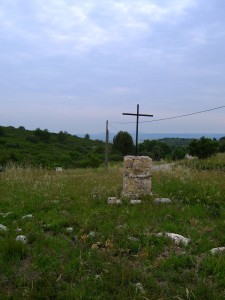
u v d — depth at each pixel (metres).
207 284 4.71
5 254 5.68
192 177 12.68
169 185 11.47
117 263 5.29
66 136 99.44
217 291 4.55
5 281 4.89
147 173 10.16
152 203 9.23
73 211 8.71
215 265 5.19
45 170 19.06
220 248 5.82
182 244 6.08
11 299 4.43
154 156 53.91
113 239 6.29
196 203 9.20
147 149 58.84
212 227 7.08
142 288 4.62
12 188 11.97
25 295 4.45
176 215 8.09
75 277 4.96
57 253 5.78
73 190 11.38
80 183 12.94
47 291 4.53
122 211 8.36
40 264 5.39
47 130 93.00
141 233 6.52
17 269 5.28
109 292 4.59
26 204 9.41
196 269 5.18
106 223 7.35
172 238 6.32
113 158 53.34
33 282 4.75
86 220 7.49
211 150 33.97
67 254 5.73
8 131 93.38
